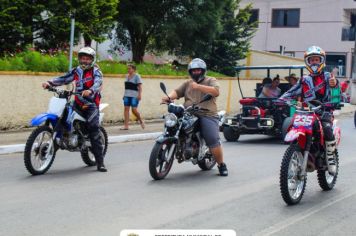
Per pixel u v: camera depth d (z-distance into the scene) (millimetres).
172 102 10539
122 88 20328
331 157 9211
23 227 7043
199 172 11180
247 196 9070
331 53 50156
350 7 49281
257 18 51875
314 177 10953
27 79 16969
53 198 8625
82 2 19156
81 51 10500
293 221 7613
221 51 33438
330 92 8961
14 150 13234
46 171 10719
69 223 7262
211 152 10633
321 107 9016
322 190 9734
